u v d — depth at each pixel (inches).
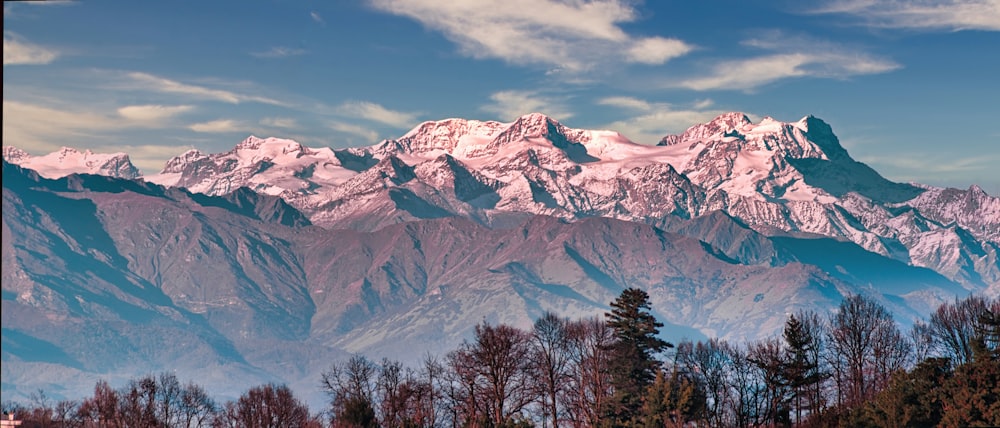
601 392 7057.1
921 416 5201.8
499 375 6727.4
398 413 6771.7
